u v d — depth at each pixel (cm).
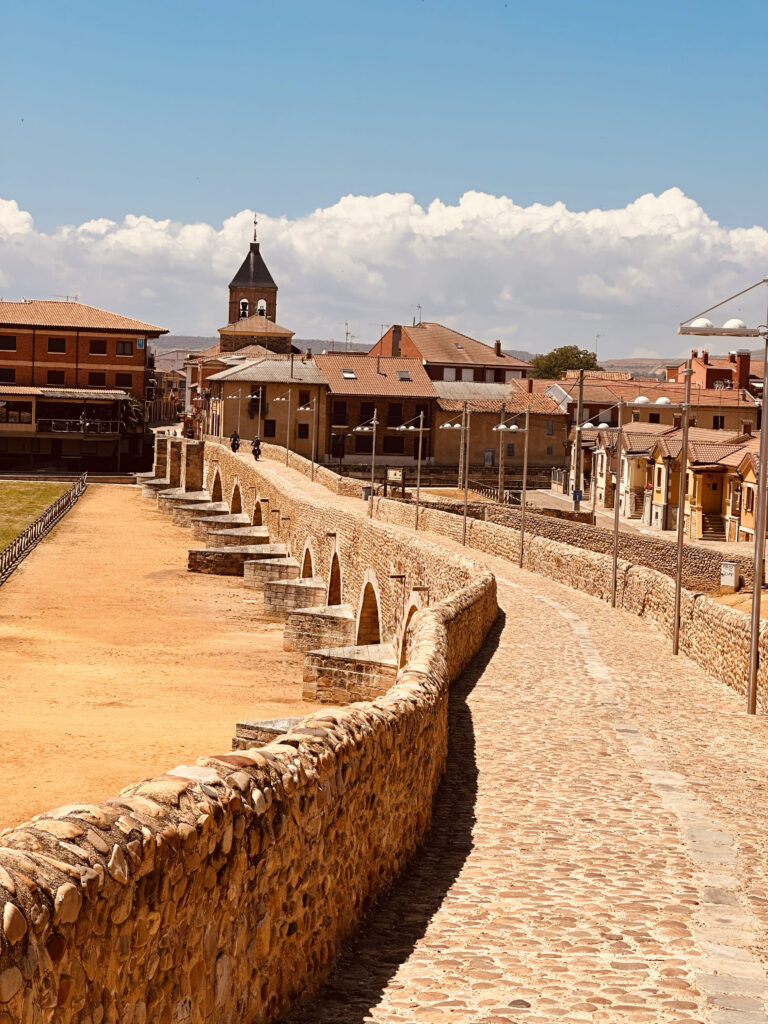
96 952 523
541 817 1301
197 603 6012
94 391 11719
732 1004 780
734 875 1095
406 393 11744
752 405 10450
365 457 11731
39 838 525
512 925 949
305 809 799
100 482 11619
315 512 5750
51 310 12062
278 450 9894
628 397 11812
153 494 10794
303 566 6016
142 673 4219
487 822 1280
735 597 4344
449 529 5731
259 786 723
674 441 8444
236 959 680
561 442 11969
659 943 905
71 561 7319
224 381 11488
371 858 989
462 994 797
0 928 452
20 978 461
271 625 5478
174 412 19212
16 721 3284
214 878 644
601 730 1803
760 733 1875
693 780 1496
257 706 3653
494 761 1570
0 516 8981
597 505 10162
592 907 996
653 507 8788
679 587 2814
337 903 881
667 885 1061
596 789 1431
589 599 3838
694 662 2677
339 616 4656
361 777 952
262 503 7750
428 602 3191
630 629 3169
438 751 1383
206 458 10788
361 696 3572
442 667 1509
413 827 1155
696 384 11350
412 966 855
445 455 11825
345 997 795
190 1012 619
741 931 937
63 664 4347
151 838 574
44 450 11869
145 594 6238
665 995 795
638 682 2331
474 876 1090
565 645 2766
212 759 725
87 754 2900
